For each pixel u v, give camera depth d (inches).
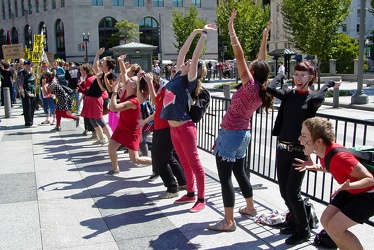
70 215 202.1
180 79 197.0
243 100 169.8
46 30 2455.7
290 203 164.7
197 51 189.3
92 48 2223.2
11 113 582.2
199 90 201.9
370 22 2691.9
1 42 2891.2
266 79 174.1
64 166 297.1
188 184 215.6
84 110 354.6
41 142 386.6
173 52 2368.4
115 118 369.1
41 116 572.4
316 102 156.6
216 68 1828.2
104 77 325.4
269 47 2829.7
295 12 979.3
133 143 256.7
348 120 177.3
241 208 200.5
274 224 183.2
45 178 266.7
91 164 302.2
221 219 194.2
